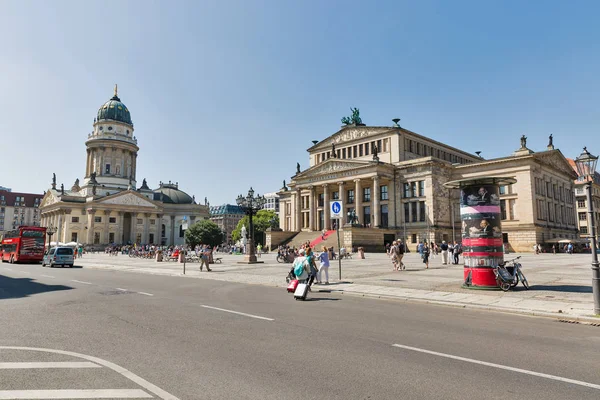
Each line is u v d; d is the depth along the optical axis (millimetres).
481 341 9453
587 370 7324
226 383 6539
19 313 12938
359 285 21047
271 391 6195
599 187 115938
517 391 6270
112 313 12969
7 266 42938
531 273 26609
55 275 29562
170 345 8930
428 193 75062
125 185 134250
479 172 76812
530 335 10125
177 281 24844
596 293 12562
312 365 7516
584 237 93188
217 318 12164
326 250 22406
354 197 87750
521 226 70812
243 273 30562
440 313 13352
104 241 123125
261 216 136375
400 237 78250
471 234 18953
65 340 9359
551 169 80500
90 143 132750
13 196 188000
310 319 12078
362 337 9773
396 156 81688
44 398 5887
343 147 91688
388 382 6633
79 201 125188
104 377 6797
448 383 6605
